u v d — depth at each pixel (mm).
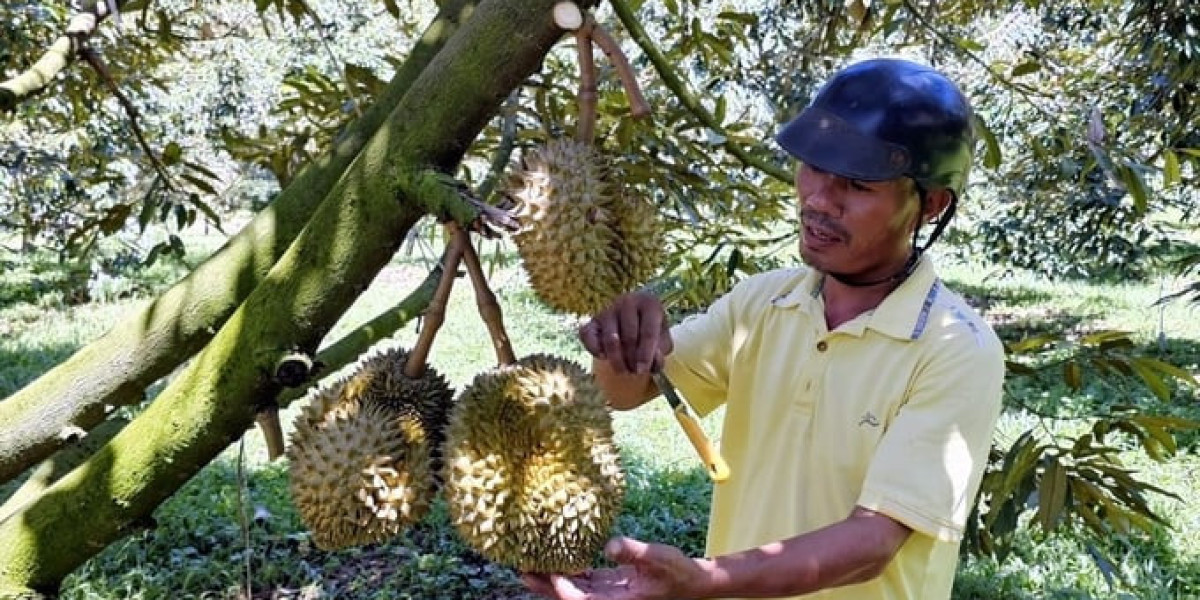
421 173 972
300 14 2418
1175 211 13156
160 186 2738
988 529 2189
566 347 8602
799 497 1573
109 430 1312
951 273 13336
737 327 1707
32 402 1191
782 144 1456
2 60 3459
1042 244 9094
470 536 1251
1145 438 2152
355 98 2170
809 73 3316
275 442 1072
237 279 1224
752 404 1663
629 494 5238
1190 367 7914
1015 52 5523
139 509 1076
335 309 1024
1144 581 4293
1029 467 2125
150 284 11633
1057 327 10008
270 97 8227
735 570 1260
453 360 8156
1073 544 4562
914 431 1439
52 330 9289
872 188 1432
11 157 5039
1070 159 2557
